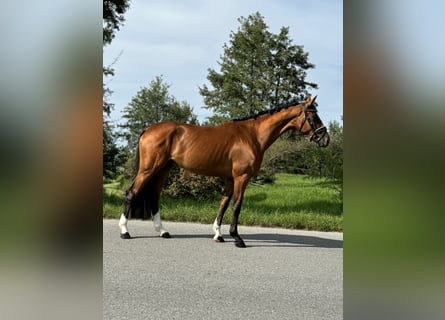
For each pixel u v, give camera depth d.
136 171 7.21
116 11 12.62
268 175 13.90
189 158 6.91
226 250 6.36
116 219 8.92
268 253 6.23
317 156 11.81
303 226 8.48
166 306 3.96
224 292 4.42
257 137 6.97
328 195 11.89
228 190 7.09
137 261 5.56
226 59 21.78
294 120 6.98
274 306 4.02
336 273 5.23
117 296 4.21
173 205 9.99
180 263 5.53
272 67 21.73
